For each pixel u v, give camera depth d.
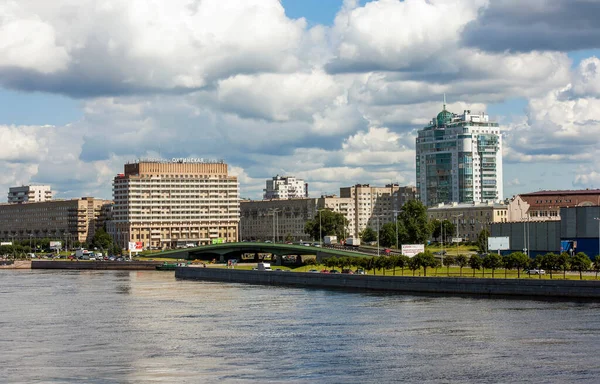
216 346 179.75
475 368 155.00
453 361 160.88
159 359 166.75
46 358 169.00
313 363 161.25
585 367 154.12
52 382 148.00
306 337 188.88
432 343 178.38
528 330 189.88
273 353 171.12
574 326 193.62
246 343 182.75
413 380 147.62
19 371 156.75
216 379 149.12
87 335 197.50
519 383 144.75
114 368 158.62
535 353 166.00
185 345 181.62
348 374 152.12
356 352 170.75
